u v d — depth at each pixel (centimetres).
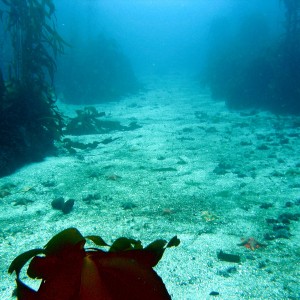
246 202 644
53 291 96
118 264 99
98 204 635
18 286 97
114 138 1225
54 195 684
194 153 1009
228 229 534
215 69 2580
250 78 1853
